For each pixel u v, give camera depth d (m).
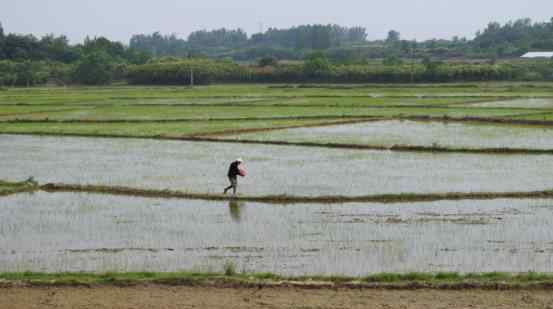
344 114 170.75
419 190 85.12
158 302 46.41
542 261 56.09
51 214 74.94
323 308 45.16
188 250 60.53
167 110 186.00
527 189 85.12
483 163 105.06
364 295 47.72
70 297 47.38
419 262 56.09
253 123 154.00
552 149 114.38
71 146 124.44
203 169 100.94
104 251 60.41
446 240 62.75
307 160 108.12
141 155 113.81
